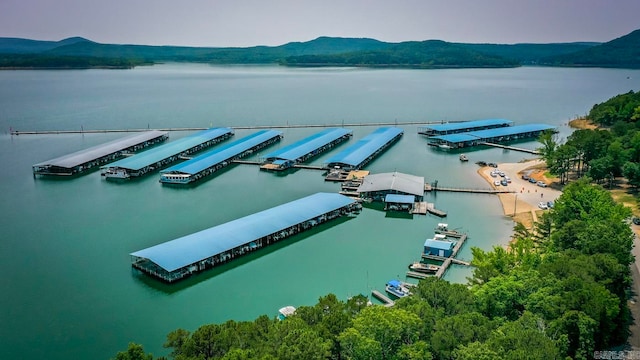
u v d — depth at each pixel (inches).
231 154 7726.4
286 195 6092.5
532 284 2709.2
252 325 2407.7
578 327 2395.4
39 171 7007.9
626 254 3287.4
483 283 3152.1
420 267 4092.0
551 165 6392.7
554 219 4254.4
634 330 2849.4
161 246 4082.2
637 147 6072.8
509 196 5999.0
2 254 4338.1
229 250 4271.7
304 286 3900.1
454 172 7180.1
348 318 2437.3
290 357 2030.0
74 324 3324.3
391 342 2223.2
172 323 3373.5
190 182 6624.0
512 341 2094.0
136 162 7096.5
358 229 5083.7
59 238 4690.0
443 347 2174.0
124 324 3344.0
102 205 5669.3
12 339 3144.7
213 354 2249.0
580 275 2844.5
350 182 6446.9
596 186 5007.4
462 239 4645.7
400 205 5605.3
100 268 4109.3
